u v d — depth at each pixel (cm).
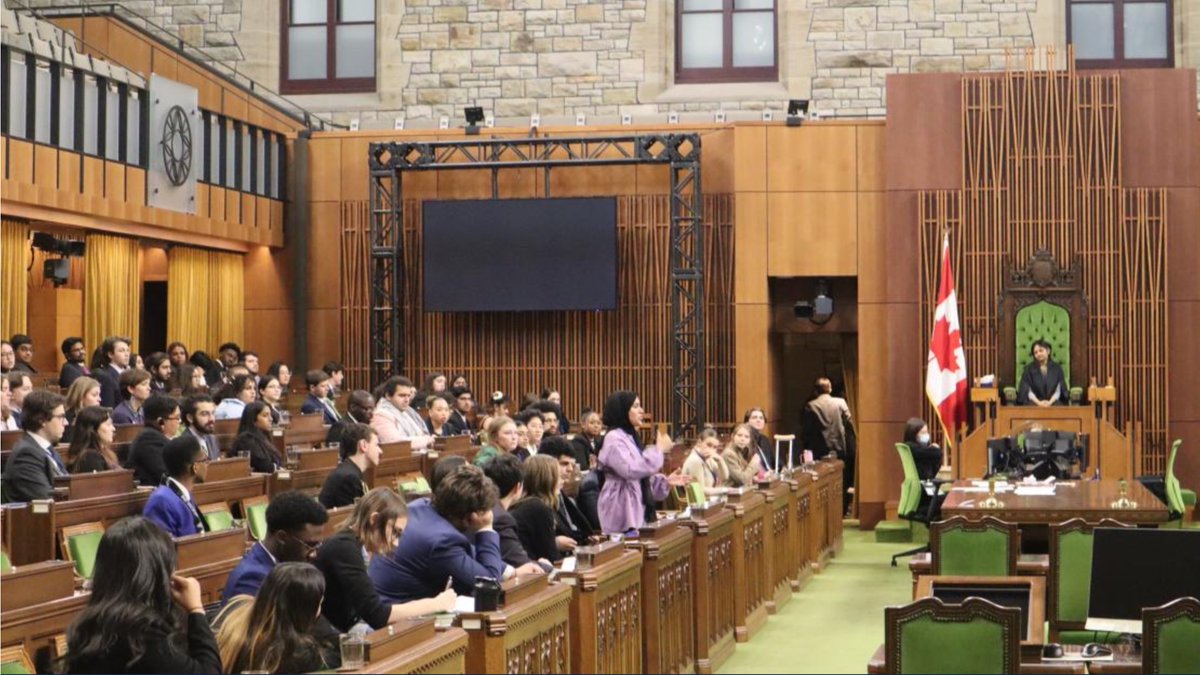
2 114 1386
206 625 477
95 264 1647
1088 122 1744
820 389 1781
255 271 1933
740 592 985
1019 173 1748
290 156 1941
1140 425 1712
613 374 1894
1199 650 553
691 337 1858
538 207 1858
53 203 1456
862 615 1119
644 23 2122
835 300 1841
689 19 2139
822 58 2097
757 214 1803
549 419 1254
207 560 660
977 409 1653
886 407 1764
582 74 2131
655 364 1886
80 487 798
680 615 820
